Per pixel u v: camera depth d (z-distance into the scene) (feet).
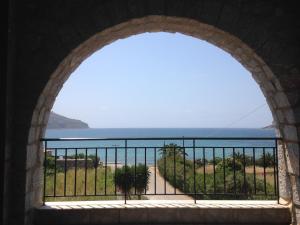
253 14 12.41
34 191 13.11
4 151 10.82
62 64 12.42
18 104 11.96
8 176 11.35
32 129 12.30
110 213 13.33
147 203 14.11
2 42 10.88
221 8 12.34
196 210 13.48
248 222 13.42
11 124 11.66
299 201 12.69
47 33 12.23
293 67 12.33
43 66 12.14
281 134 14.30
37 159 13.51
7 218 11.29
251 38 12.37
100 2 12.25
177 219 13.43
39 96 12.04
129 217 13.38
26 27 12.23
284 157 14.03
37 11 12.29
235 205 13.78
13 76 11.83
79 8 12.26
